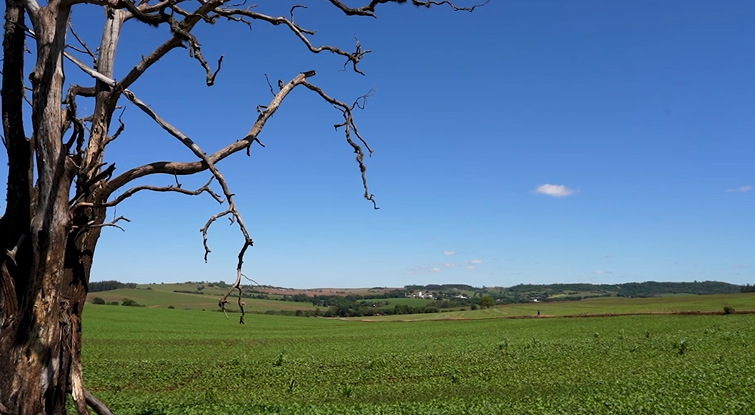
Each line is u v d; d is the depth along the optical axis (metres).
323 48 9.99
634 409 17.16
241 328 68.38
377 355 35.75
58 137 7.54
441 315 107.75
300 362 32.06
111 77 8.90
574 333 51.19
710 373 23.67
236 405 18.48
